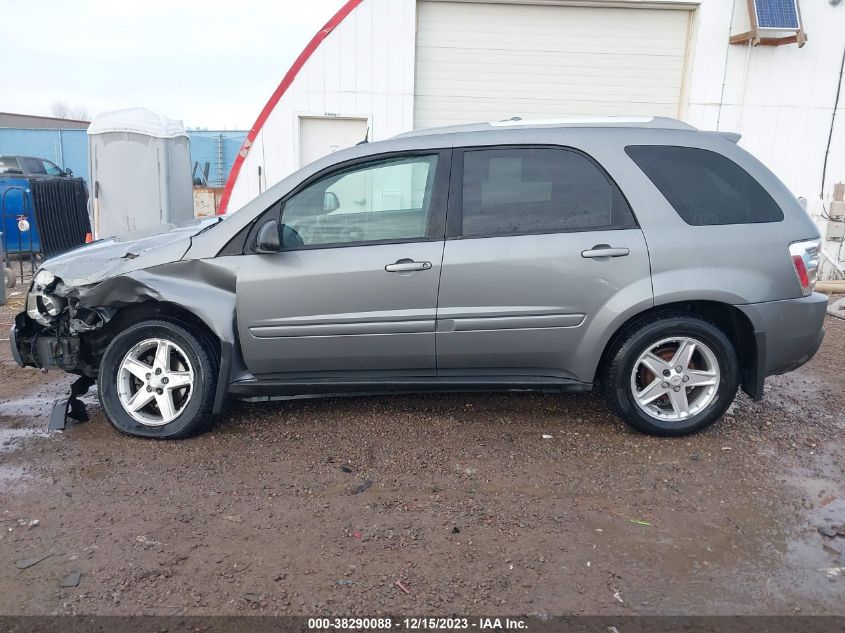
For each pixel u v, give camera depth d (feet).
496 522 10.77
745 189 13.43
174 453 13.21
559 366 13.60
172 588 9.09
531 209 13.24
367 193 13.51
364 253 13.15
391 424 14.58
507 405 15.70
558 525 10.69
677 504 11.35
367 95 31.07
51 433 14.20
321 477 12.26
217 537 10.32
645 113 31.99
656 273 12.95
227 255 13.42
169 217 29.58
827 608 8.70
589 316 13.10
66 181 36.04
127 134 28.84
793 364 13.79
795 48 30.68
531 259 12.95
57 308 13.84
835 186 32.07
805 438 14.11
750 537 10.36
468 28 31.14
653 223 13.07
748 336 13.44
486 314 13.11
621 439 13.91
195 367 13.55
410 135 13.84
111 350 13.70
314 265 13.15
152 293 13.19
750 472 12.53
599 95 31.81
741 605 8.75
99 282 13.44
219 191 51.85
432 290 13.05
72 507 11.20
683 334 13.35
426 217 13.32
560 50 31.32
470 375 13.78
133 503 11.34
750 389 13.75
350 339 13.33
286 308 13.21
